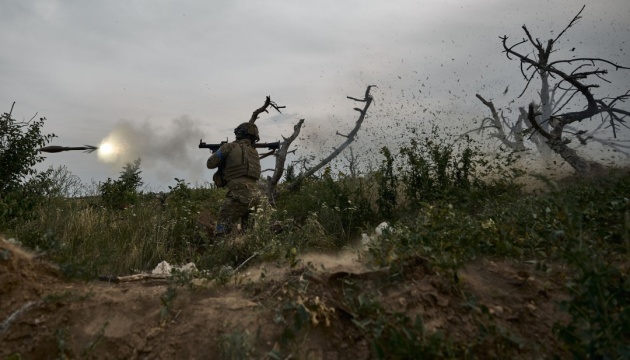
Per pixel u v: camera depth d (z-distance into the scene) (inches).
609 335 78.1
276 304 101.6
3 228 198.4
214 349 91.3
